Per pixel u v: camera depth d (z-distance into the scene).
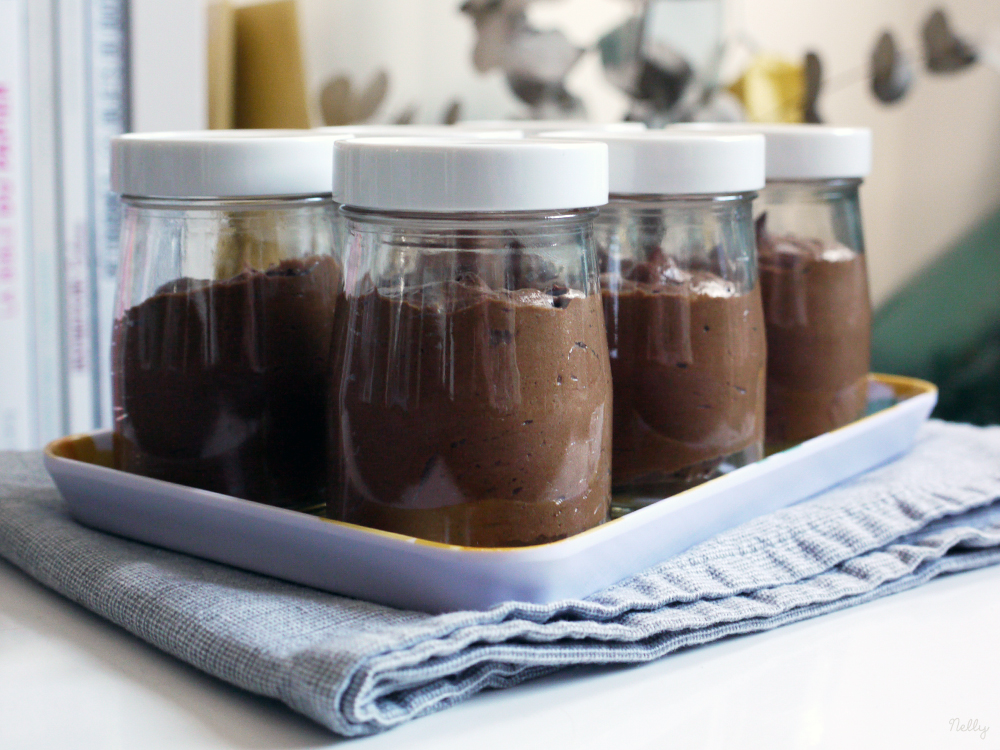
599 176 0.44
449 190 0.41
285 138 0.52
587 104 1.15
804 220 0.65
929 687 0.41
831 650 0.45
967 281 1.19
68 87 0.85
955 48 1.16
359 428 0.46
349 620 0.42
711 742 0.37
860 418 0.68
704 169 0.52
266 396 0.53
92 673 0.43
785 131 0.64
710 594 0.47
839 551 0.52
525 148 0.42
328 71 1.07
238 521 0.47
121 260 0.55
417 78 1.10
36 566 0.51
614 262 0.54
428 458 0.44
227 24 0.92
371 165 0.43
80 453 0.61
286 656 0.38
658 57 1.15
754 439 0.57
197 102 0.88
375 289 0.45
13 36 0.83
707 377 0.54
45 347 0.87
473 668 0.40
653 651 0.43
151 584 0.46
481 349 0.43
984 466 0.64
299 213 0.54
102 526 0.54
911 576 0.52
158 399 0.53
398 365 0.44
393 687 0.38
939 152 1.18
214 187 0.50
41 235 0.86
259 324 0.53
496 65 1.12
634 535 0.46
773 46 1.17
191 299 0.52
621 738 0.37
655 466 0.54
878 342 1.23
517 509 0.44
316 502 0.56
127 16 0.86
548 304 0.44
